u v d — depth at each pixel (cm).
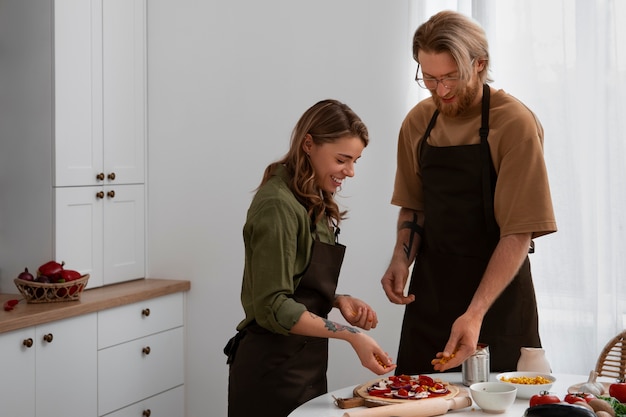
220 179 372
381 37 335
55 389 309
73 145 347
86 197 354
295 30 353
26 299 319
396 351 336
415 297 246
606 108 294
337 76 345
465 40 214
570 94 299
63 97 341
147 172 385
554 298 301
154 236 385
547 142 302
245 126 366
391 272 244
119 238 372
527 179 216
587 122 297
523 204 215
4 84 346
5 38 345
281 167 223
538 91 304
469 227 231
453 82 218
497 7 310
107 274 366
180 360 380
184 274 382
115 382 340
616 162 294
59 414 311
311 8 349
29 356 297
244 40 364
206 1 371
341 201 344
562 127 300
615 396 184
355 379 342
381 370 200
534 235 222
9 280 349
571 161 298
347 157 220
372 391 196
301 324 201
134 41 378
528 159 217
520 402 196
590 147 297
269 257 204
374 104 338
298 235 215
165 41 380
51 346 307
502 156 223
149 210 385
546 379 203
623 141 293
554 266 301
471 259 232
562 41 300
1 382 285
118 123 369
